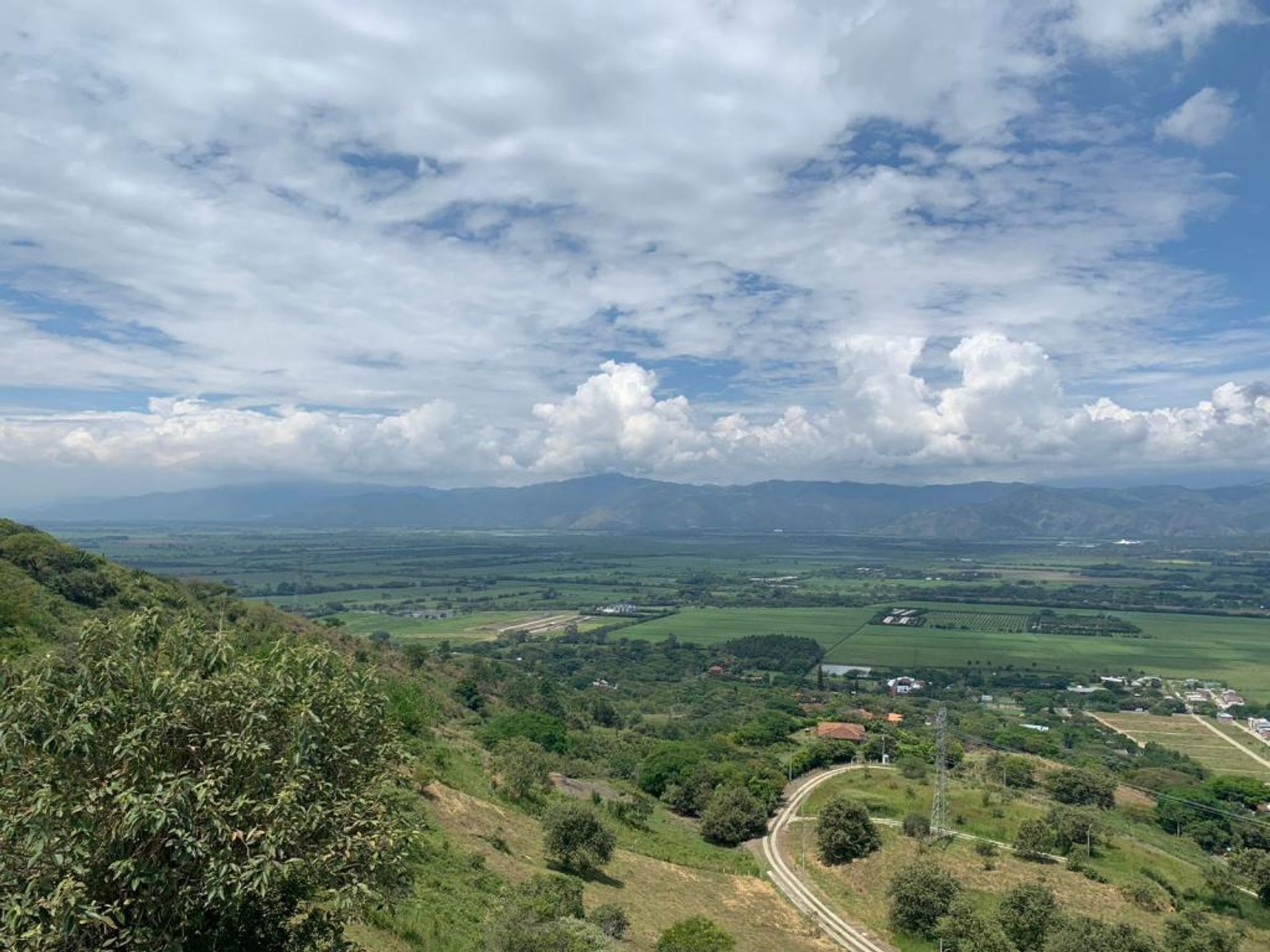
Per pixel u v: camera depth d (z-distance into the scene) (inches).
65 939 518.0
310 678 646.5
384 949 1048.2
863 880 2628.0
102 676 565.6
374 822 628.1
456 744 3061.0
